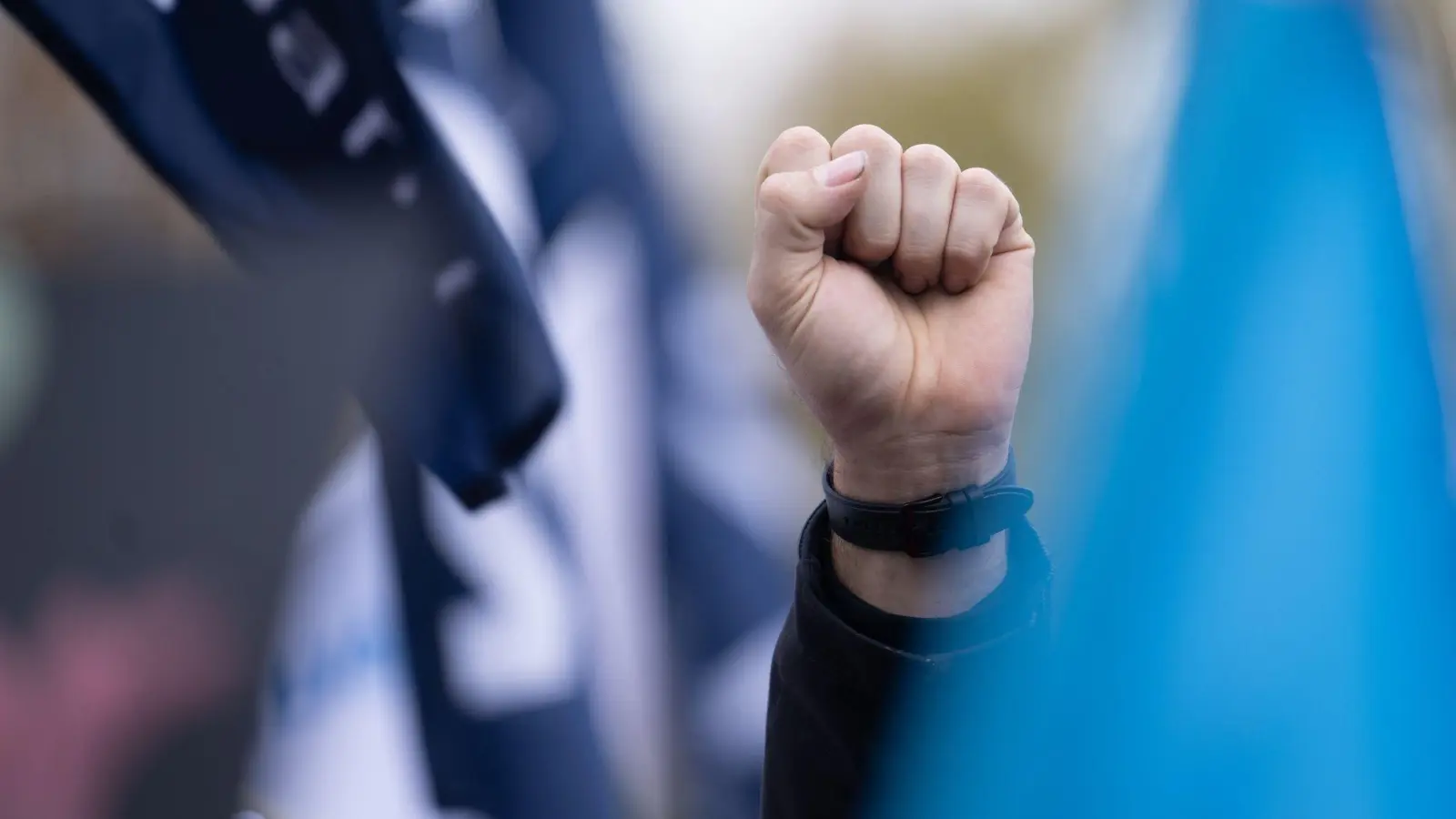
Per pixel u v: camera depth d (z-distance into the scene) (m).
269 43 2.20
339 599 2.85
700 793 3.39
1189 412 2.19
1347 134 2.33
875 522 1.58
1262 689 1.94
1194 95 2.45
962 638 1.57
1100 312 3.90
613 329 3.32
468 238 2.46
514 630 3.05
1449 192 2.33
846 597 1.59
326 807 2.85
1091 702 1.95
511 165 3.15
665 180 3.49
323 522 2.83
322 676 2.86
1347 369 2.19
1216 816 1.89
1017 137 4.81
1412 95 2.37
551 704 3.08
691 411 3.41
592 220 3.29
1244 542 2.05
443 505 2.94
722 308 3.48
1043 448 3.78
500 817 3.02
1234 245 2.32
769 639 3.41
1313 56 2.37
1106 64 4.62
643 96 3.45
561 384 2.57
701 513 3.40
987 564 1.62
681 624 3.38
